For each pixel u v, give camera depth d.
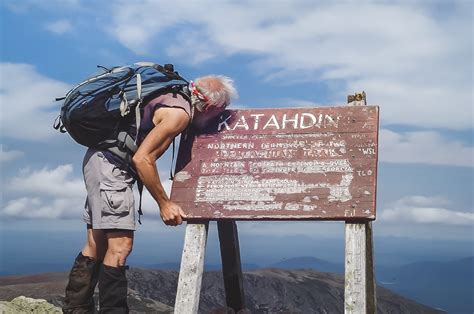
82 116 4.08
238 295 5.55
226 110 4.86
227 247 5.41
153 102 4.20
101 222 4.12
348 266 4.09
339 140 4.52
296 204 4.33
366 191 4.25
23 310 5.84
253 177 4.50
